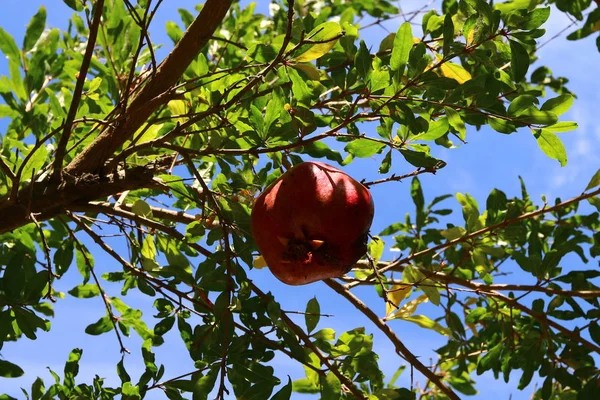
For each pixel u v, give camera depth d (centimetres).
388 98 110
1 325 114
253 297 115
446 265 146
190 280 118
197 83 123
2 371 117
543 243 147
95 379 119
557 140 113
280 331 116
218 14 108
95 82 128
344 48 124
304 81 111
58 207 112
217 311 112
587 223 146
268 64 111
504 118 113
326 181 106
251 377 112
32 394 120
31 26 136
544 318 133
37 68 136
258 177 118
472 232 134
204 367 112
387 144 112
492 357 136
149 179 113
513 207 138
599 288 131
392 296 130
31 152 107
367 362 119
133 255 129
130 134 111
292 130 112
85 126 131
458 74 117
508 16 112
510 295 144
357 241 107
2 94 134
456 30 119
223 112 119
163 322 122
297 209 105
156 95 110
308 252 106
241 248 114
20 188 114
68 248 134
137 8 133
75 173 111
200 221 116
